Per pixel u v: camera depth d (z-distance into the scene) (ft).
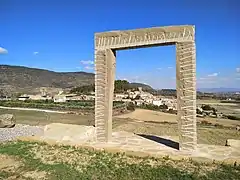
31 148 43.16
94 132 50.31
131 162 35.70
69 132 49.03
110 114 45.21
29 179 31.63
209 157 35.55
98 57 45.57
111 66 44.91
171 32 39.88
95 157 37.91
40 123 100.73
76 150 41.24
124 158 37.24
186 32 38.91
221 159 34.47
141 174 31.71
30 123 100.89
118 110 144.56
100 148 40.55
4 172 33.81
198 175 30.60
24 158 38.78
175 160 35.65
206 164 34.01
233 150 39.60
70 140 45.98
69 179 31.19
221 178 29.84
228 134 68.28
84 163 35.96
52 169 34.22
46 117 118.73
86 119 111.04
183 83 39.29
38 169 34.55
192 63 38.55
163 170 32.40
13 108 166.20
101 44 45.32
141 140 46.37
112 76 45.27
